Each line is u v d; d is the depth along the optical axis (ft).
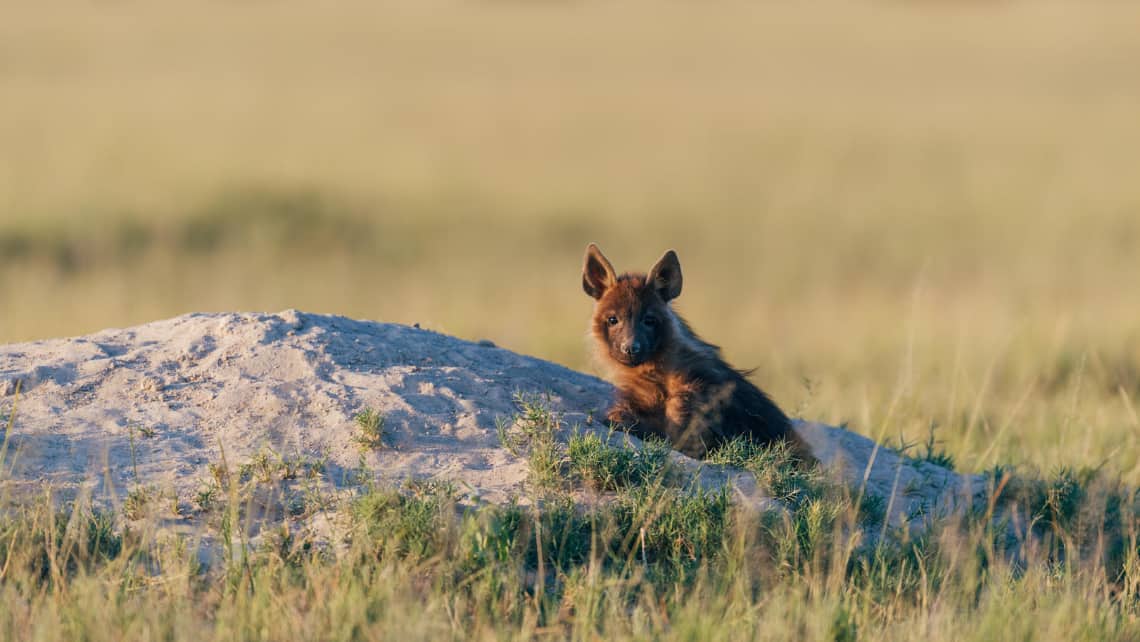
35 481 48.14
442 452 52.13
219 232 184.65
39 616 38.52
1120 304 133.28
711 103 390.63
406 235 194.59
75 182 202.59
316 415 54.19
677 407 56.54
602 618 41.19
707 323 133.69
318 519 46.44
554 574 44.88
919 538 50.34
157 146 252.83
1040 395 92.58
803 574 45.80
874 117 358.02
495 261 180.75
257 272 161.68
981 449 76.64
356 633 38.42
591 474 49.37
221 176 212.43
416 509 44.52
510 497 47.98
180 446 51.57
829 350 114.83
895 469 62.49
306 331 61.46
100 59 466.29
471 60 546.26
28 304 126.72
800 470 53.83
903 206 227.61
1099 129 333.83
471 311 133.18
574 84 443.32
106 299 132.36
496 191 233.76
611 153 291.58
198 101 341.00
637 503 47.06
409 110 352.90
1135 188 236.02
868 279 171.22
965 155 291.99
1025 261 172.04
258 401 54.90
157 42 554.46
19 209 181.16
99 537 43.86
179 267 161.48
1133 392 96.02
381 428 52.70
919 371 94.22
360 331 63.46
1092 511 54.44
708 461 53.62
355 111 343.26
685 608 41.29
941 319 123.85
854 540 47.60
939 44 646.33
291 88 392.68
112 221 180.04
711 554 46.01
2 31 558.56
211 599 40.78
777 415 59.77
